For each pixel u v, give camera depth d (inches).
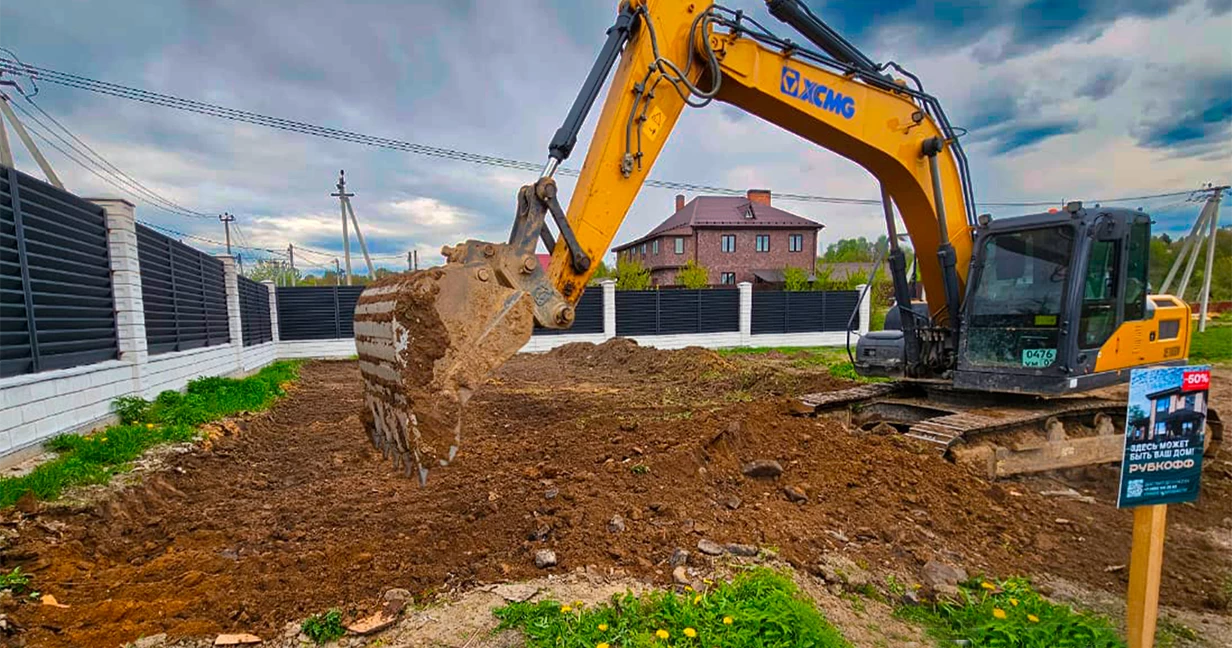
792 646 100.8
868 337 297.4
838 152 220.7
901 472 197.5
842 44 203.3
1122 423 279.0
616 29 165.8
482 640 102.2
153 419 264.7
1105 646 107.6
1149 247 235.0
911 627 115.6
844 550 144.7
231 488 207.9
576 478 189.5
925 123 224.1
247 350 523.2
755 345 800.3
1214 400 415.5
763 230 1499.8
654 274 1632.6
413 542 150.1
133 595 120.7
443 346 123.7
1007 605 121.8
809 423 243.3
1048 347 213.2
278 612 112.5
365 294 152.5
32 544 139.3
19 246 203.8
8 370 196.5
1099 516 188.2
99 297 259.8
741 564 131.2
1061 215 212.4
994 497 193.0
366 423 150.7
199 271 404.2
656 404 374.6
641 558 133.0
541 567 129.6
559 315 144.3
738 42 183.8
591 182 165.9
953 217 237.6
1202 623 126.0
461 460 231.6
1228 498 210.8
